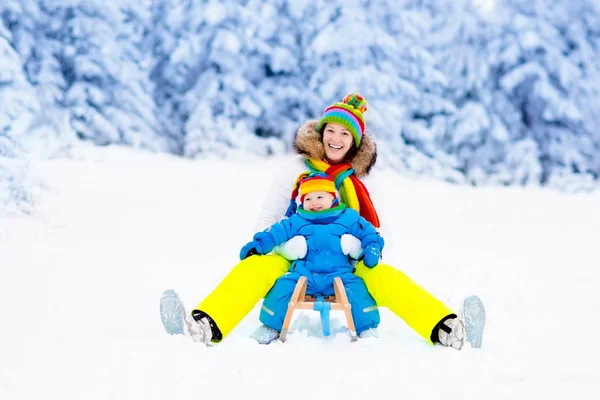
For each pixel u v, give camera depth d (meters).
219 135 15.88
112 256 5.48
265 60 17.03
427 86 18.00
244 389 2.33
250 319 3.58
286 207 3.95
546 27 17.73
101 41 15.48
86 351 2.74
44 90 14.48
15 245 5.59
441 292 4.64
